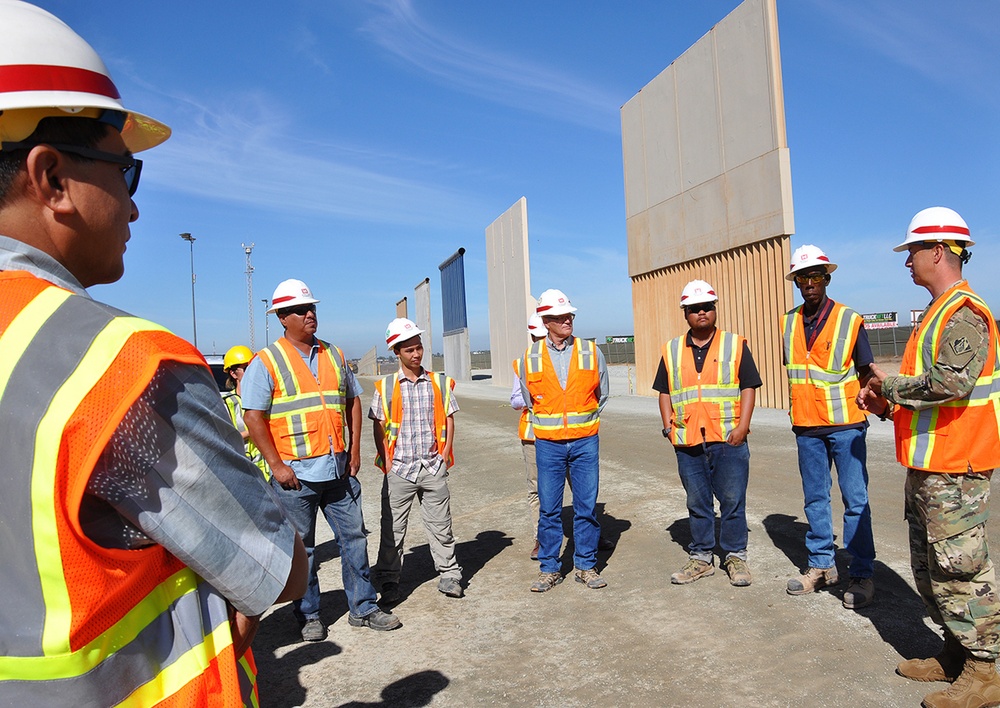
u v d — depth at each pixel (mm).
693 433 5145
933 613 3475
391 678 4004
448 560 5273
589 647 4230
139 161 1273
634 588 5199
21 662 934
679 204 17797
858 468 4559
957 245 3445
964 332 3143
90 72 1095
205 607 1103
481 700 3684
